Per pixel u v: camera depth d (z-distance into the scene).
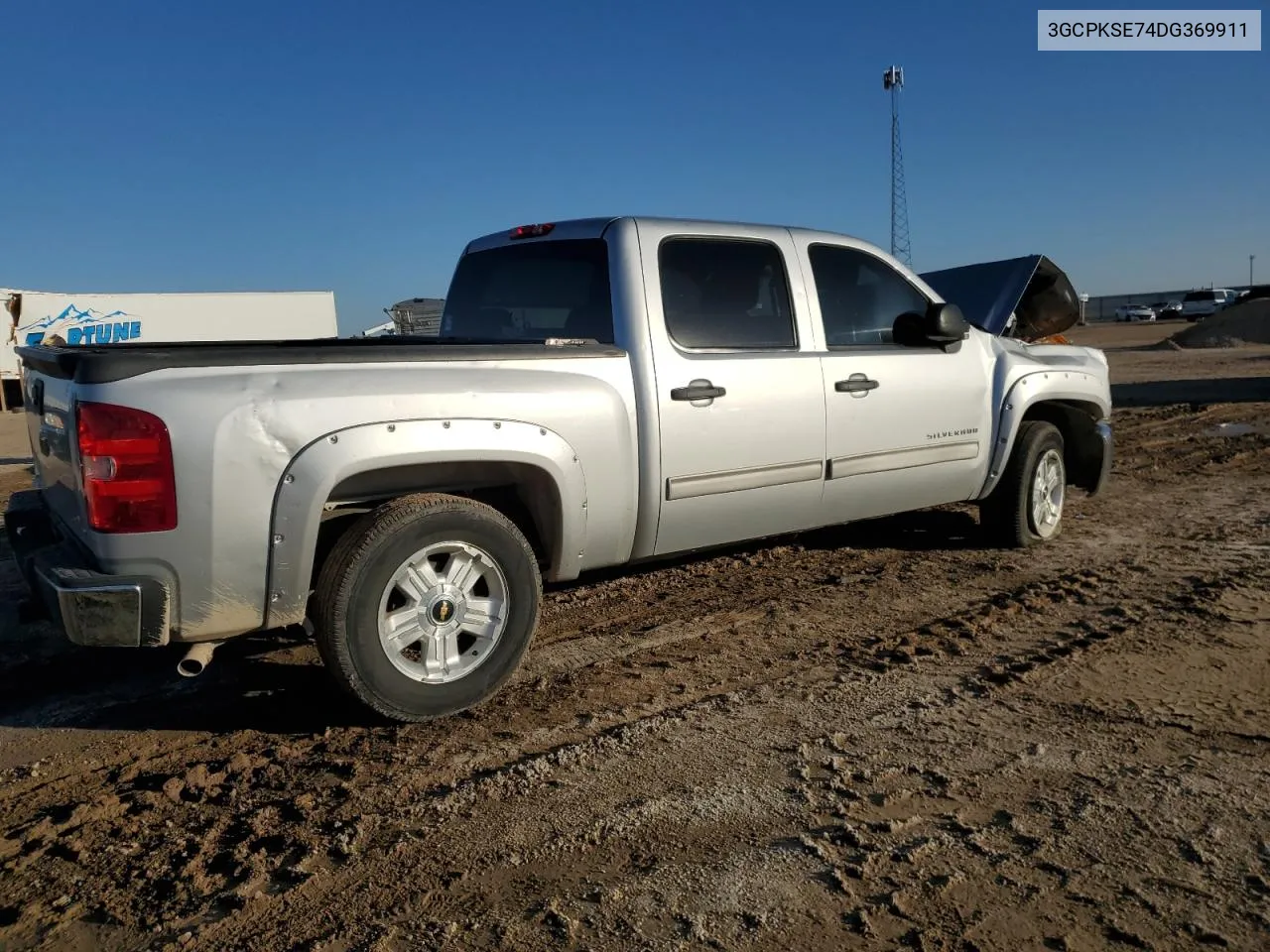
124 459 3.18
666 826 3.03
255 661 4.52
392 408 3.59
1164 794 3.18
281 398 3.40
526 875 2.79
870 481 5.30
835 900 2.65
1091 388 6.67
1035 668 4.26
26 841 3.02
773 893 2.68
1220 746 3.52
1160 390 17.62
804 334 5.02
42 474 4.20
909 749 3.54
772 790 3.25
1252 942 2.45
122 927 2.60
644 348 4.38
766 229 5.04
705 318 4.66
